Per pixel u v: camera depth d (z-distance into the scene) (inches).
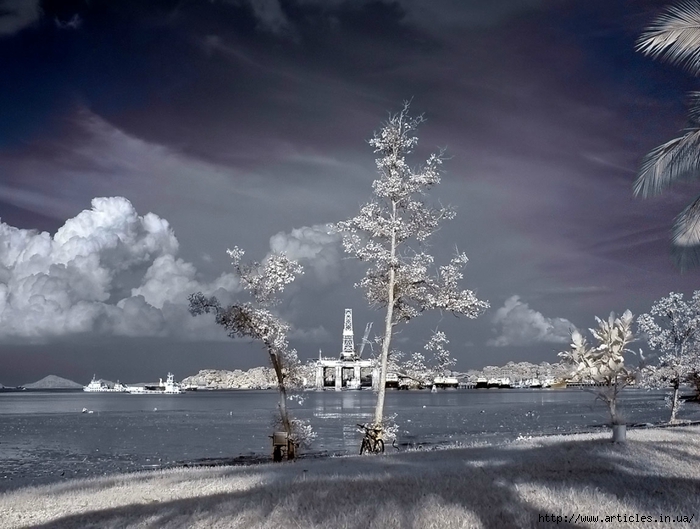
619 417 869.2
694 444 851.4
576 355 879.1
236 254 1167.6
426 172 1232.8
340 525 417.7
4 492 717.9
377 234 1214.9
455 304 1203.9
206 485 673.0
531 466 674.8
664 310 1871.3
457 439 2043.6
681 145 754.8
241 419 3961.6
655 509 437.7
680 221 775.1
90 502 600.1
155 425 3383.4
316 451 1696.6
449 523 412.2
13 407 6688.0
